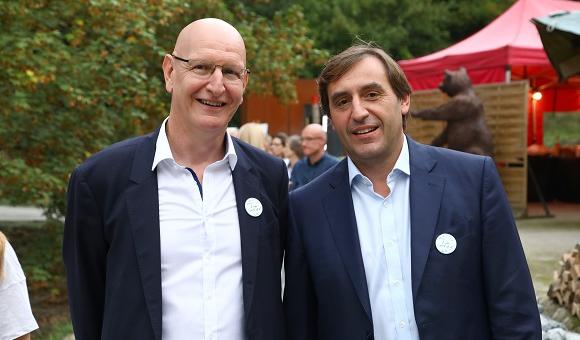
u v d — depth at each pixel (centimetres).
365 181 246
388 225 240
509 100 1183
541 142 1616
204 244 238
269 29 1113
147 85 775
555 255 813
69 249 249
